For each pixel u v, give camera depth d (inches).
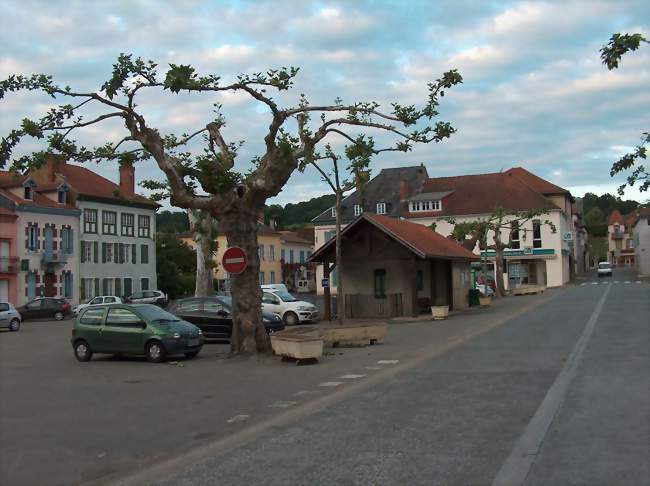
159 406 446.3
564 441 306.0
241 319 708.7
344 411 402.6
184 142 814.5
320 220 2901.1
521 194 2684.5
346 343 807.1
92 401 471.2
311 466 282.4
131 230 2395.4
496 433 326.3
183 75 626.8
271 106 681.6
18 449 336.2
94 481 280.4
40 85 638.5
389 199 2896.2
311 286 3284.9
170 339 691.4
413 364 616.7
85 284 2190.0
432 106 674.2
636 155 540.1
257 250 722.2
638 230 3398.1
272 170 695.7
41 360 751.7
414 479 256.8
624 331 803.4
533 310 1306.6
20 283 1956.2
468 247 1995.6
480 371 544.4
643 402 388.5
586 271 4212.6
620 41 391.5
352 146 773.3
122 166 778.2
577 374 502.3
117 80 648.4
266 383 535.5
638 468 260.4
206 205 703.1
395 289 1337.4
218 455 311.6
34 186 2043.6
